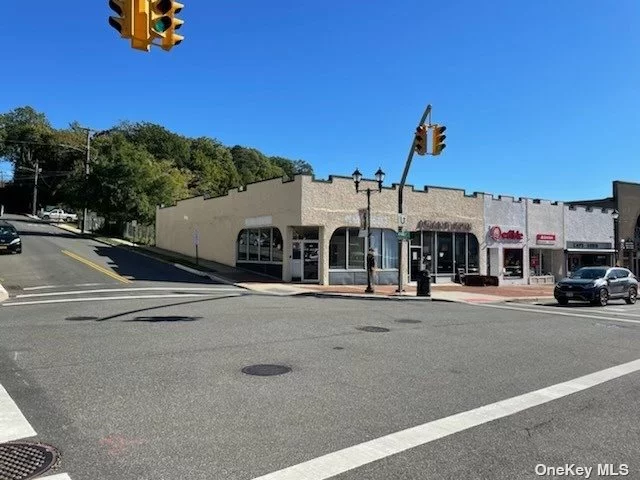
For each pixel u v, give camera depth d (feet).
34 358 28.32
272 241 95.35
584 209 126.93
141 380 24.09
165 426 18.22
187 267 100.27
